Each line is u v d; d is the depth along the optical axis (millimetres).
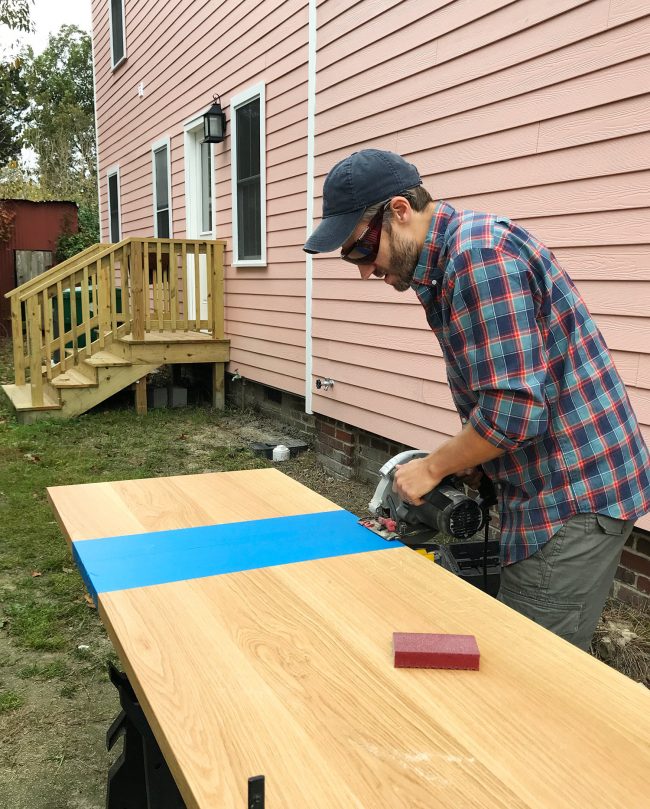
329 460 5586
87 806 2141
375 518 1959
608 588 1739
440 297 1623
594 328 1644
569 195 3174
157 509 2020
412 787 897
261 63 6402
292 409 6676
